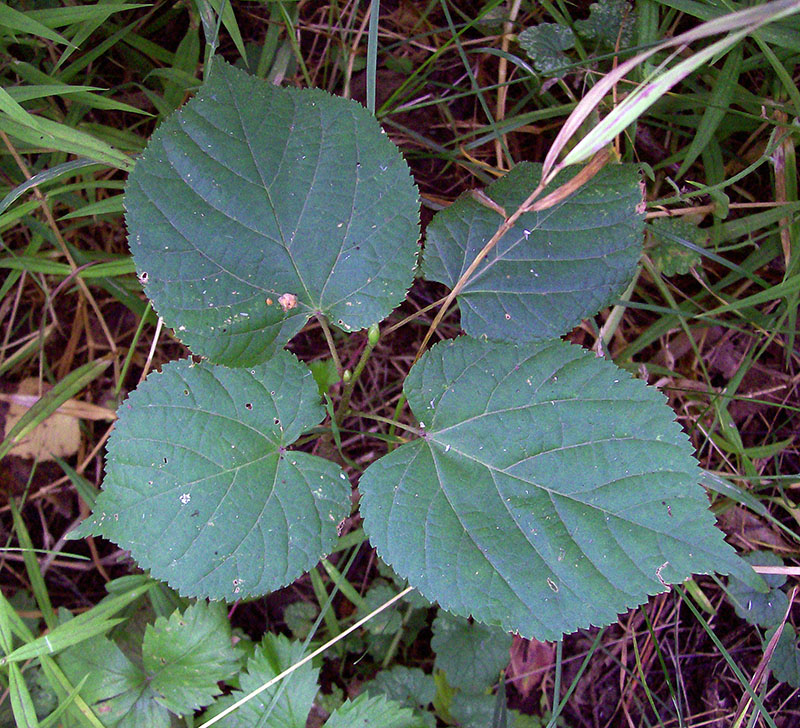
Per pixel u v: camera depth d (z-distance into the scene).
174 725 0.29
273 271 0.23
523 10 0.32
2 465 0.33
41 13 0.26
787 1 0.16
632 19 0.29
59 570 0.33
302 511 0.24
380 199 0.23
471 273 0.24
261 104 0.23
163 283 0.23
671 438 0.23
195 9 0.30
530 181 0.25
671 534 0.23
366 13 0.33
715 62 0.30
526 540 0.23
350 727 0.27
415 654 0.32
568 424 0.24
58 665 0.28
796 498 0.31
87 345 0.34
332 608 0.31
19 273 0.32
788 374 0.32
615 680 0.32
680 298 0.33
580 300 0.24
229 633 0.28
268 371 0.24
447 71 0.33
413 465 0.24
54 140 0.26
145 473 0.24
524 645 0.32
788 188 0.30
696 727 0.31
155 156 0.23
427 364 0.24
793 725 0.30
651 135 0.32
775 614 0.29
